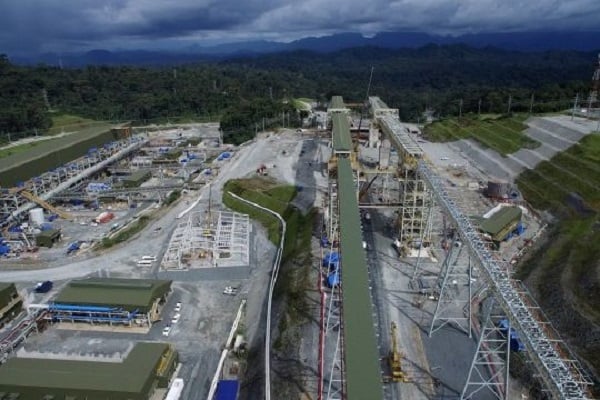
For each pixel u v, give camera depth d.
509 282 39.62
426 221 72.31
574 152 108.44
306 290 64.06
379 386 29.97
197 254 78.50
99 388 46.56
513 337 50.53
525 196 97.62
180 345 57.81
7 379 47.66
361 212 90.12
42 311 61.81
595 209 81.12
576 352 48.94
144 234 90.06
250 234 90.75
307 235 81.88
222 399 47.00
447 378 47.22
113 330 60.78
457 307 58.94
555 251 70.69
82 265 78.38
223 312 64.88
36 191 102.69
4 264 78.88
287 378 48.75
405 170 73.62
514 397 44.38
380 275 66.81
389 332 54.19
